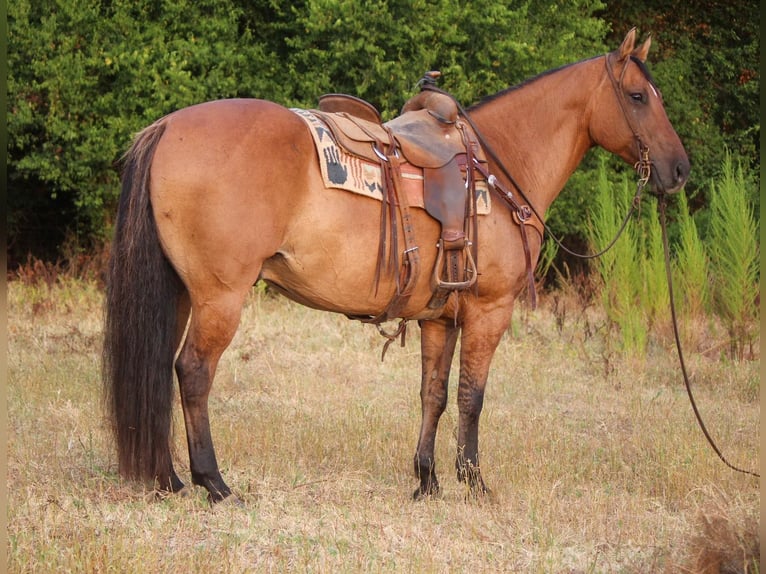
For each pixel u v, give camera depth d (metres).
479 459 5.47
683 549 3.93
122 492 4.43
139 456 4.10
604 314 10.76
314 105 11.27
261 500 4.44
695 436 6.12
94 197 11.74
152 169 4.08
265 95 11.93
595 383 8.09
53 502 4.09
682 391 7.96
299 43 11.46
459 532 4.26
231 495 4.37
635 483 5.24
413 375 8.01
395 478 5.11
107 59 10.92
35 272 11.23
